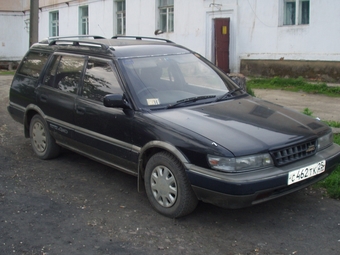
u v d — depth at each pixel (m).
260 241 4.11
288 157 4.27
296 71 14.37
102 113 5.16
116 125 4.99
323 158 4.53
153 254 3.87
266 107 5.15
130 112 4.85
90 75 5.54
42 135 6.42
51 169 6.12
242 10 15.55
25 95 6.63
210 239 4.15
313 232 4.29
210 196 4.11
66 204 4.95
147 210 4.78
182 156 4.26
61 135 5.95
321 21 13.57
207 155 4.09
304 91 12.79
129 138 4.85
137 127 4.73
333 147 4.84
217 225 4.44
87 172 6.01
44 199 5.09
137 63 5.29
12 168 6.16
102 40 6.05
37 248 3.97
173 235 4.22
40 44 6.86
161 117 4.63
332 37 13.39
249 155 4.04
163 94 5.07
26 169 6.12
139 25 19.62
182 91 5.26
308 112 8.60
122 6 20.72
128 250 3.94
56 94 5.96
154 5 18.73
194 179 4.16
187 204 4.36
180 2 17.55
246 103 5.21
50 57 6.35
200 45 17.05
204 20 16.73
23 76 6.84
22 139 7.66
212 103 5.12
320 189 5.36
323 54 13.67
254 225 4.44
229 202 4.02
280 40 14.66
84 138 5.51
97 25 21.91
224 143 4.09
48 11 25.42
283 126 4.56
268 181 4.00
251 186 3.93
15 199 5.08
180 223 4.47
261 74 15.30
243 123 4.51
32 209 4.80
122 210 4.79
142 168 4.86
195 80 5.52
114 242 4.09
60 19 24.53
